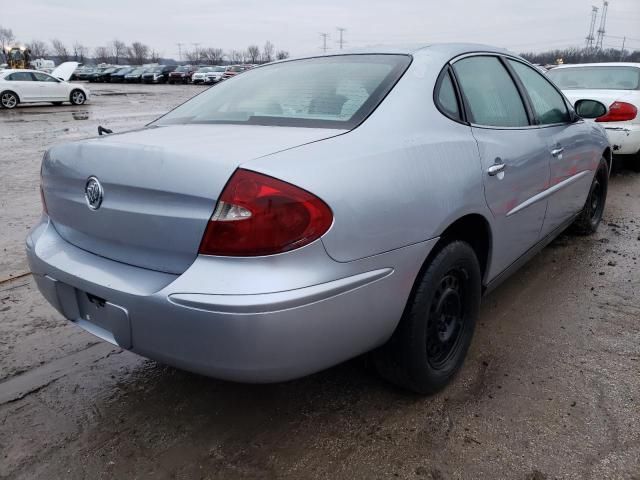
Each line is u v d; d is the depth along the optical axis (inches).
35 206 234.1
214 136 81.7
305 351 70.1
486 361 108.3
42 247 91.0
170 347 71.1
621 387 98.7
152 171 72.2
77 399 98.9
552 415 91.3
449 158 89.0
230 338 66.4
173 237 70.6
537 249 136.2
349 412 93.5
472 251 96.9
